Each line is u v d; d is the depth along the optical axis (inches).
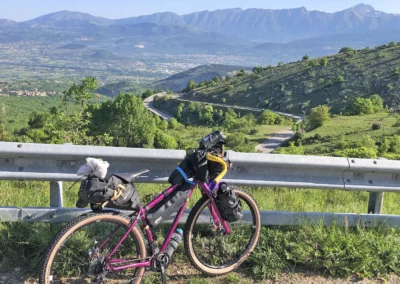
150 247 124.3
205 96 5605.3
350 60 5403.5
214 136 127.6
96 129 1989.4
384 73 4778.5
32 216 142.1
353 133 2559.1
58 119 715.4
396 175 163.5
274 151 2046.0
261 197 207.6
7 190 184.2
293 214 159.9
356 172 161.2
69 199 181.6
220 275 138.3
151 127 2129.7
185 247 132.8
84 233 137.6
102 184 108.9
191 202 176.2
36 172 140.4
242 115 4621.1
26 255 136.5
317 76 5196.9
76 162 142.9
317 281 136.9
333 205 209.9
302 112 4456.2
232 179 152.6
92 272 116.0
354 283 137.3
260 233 154.0
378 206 170.4
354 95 4483.3
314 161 153.9
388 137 2263.8
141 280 127.6
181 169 126.9
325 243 146.9
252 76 6043.3
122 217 117.6
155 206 123.6
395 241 154.4
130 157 142.3
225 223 138.3
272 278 137.3
